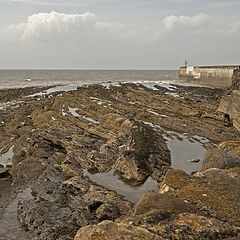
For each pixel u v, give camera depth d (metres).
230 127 34.25
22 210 16.58
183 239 7.63
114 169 21.75
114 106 44.38
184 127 34.34
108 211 14.74
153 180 19.89
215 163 14.20
